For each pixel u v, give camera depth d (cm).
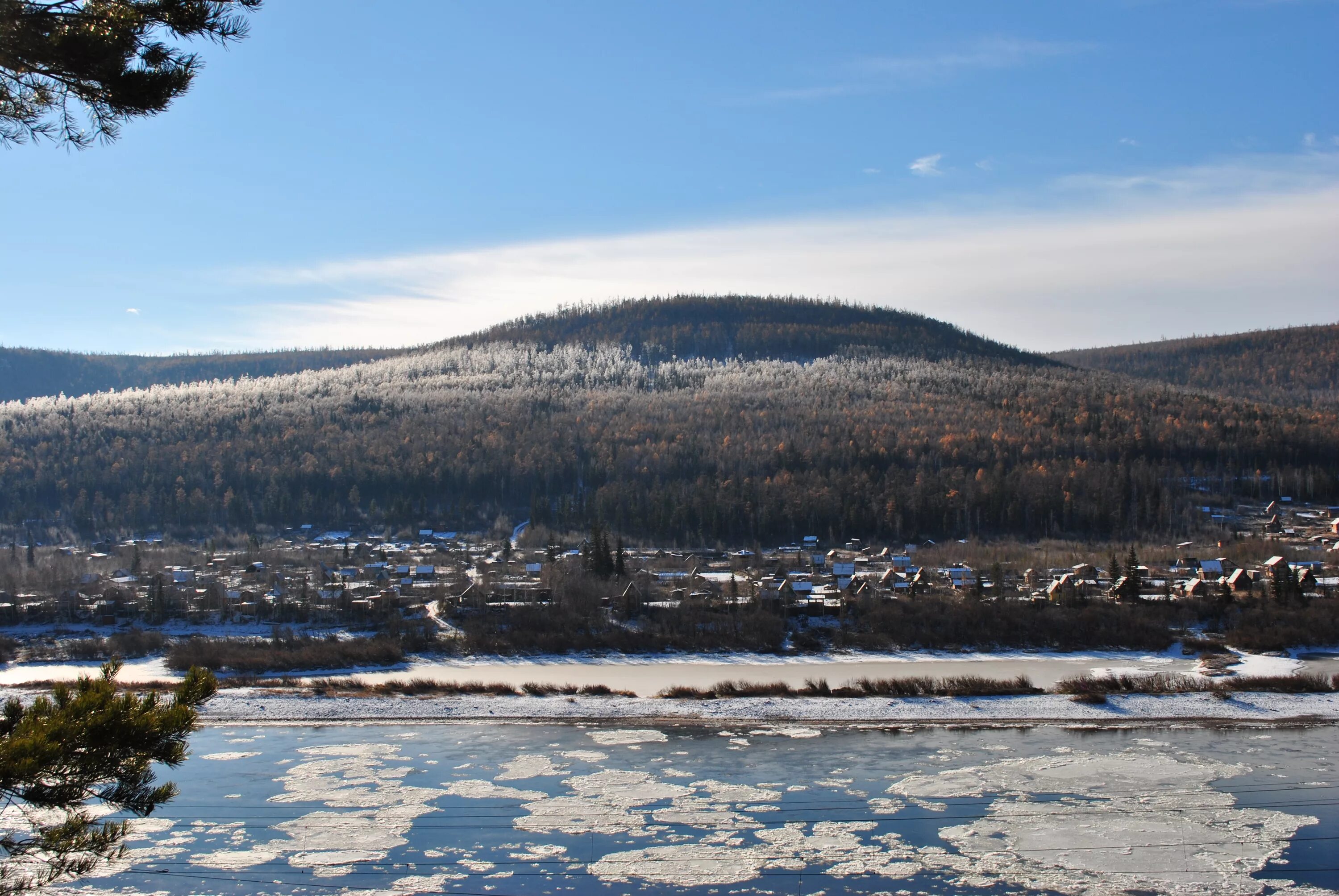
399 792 5559
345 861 4531
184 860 4534
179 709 1476
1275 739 6662
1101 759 6162
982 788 5575
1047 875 4356
